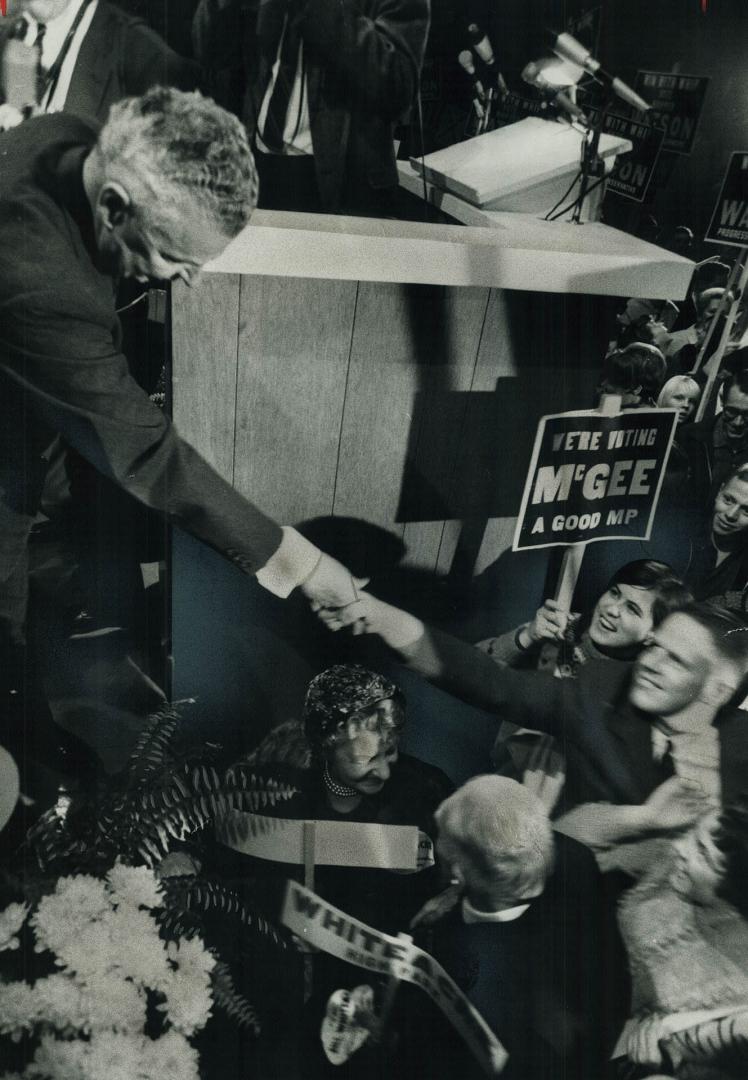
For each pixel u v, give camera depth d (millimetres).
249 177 2188
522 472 2430
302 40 2166
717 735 2643
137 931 1850
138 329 2189
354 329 2250
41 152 2100
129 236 2148
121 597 2264
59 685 2258
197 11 2117
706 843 2643
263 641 2334
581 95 2336
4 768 2236
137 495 2236
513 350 2363
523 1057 2551
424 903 2467
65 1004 1774
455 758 2484
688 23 2369
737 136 2432
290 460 2281
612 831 2600
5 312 2133
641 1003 2619
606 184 2387
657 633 2584
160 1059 1811
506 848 2514
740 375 2529
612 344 2438
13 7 2049
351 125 2229
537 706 2531
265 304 2197
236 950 2314
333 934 2404
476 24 2250
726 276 2479
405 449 2338
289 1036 2381
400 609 2402
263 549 2299
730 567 2619
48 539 2219
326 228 2219
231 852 2320
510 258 2297
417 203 2305
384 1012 2443
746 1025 2646
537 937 2555
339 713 2377
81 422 2193
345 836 2400
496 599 2473
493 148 2314
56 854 1984
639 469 2521
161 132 2129
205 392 2215
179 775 2148
